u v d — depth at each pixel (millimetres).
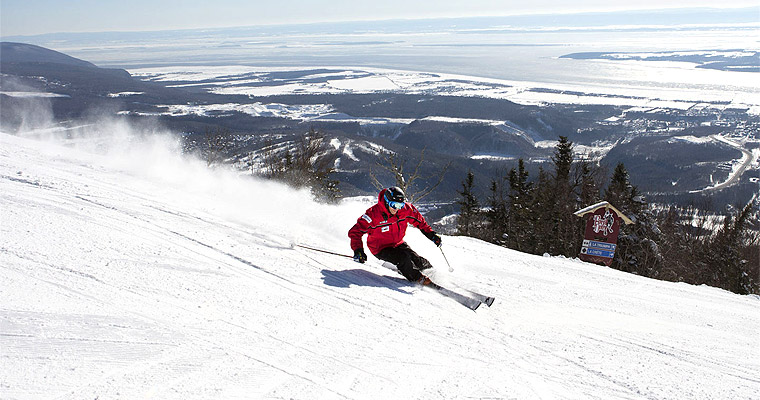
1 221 5375
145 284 4141
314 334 3664
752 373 3730
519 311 4848
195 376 2857
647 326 4699
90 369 2795
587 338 4254
